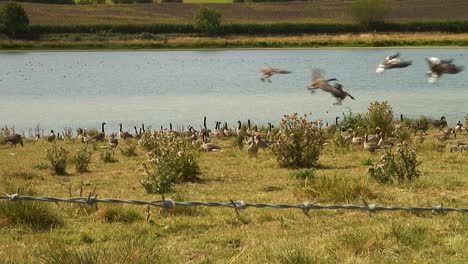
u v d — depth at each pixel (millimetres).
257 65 88938
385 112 32250
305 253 10625
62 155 22672
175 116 49281
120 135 36781
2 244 11773
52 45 123875
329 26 124250
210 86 68562
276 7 145375
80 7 150125
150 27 129875
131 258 10156
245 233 12750
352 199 15562
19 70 89125
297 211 14594
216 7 147875
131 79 76438
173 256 11031
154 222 13617
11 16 126062
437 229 12570
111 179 20719
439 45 113125
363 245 11195
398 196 16172
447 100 55500
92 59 104750
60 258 10109
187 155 20109
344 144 28344
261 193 17250
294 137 22859
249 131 34156
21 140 33656
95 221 13844
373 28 122750
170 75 80000
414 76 74438
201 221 13664
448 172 20609
